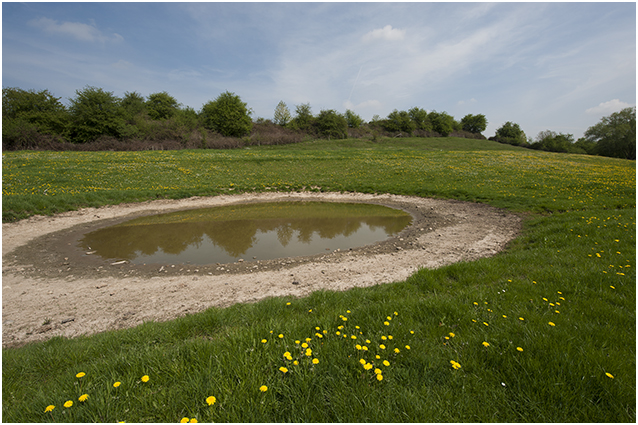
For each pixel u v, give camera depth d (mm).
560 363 2500
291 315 4129
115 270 7180
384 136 74125
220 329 3857
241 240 9711
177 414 2143
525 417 2064
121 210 13828
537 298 4016
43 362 3154
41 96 53469
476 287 4828
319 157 32219
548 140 74125
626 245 6309
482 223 11289
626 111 65188
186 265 7469
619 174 23906
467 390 2295
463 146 62688
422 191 17875
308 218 12766
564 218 10141
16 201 12359
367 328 3271
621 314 3432
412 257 7691
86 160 25891
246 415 2061
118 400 2217
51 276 6816
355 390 2271
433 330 3219
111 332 4043
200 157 30438
